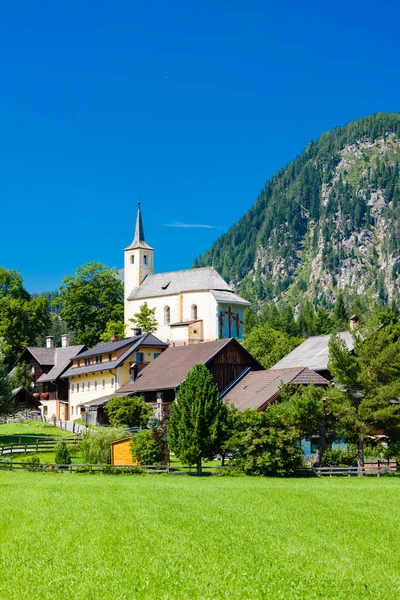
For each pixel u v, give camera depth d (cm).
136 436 5262
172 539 2686
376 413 5069
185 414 4988
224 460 5475
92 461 5366
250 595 2103
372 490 4000
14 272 12781
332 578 2272
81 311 13162
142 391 7331
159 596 2080
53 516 3083
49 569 2308
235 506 3400
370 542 2758
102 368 8781
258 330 11594
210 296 12238
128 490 3881
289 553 2545
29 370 11119
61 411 10219
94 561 2395
